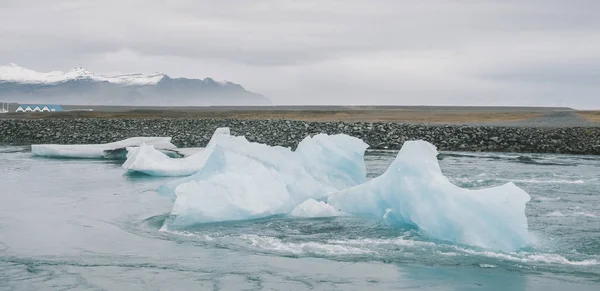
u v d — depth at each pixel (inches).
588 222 510.0
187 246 438.3
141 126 1616.6
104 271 379.9
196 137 1434.5
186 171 832.3
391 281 360.5
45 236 471.5
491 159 1066.1
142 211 570.9
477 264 393.7
